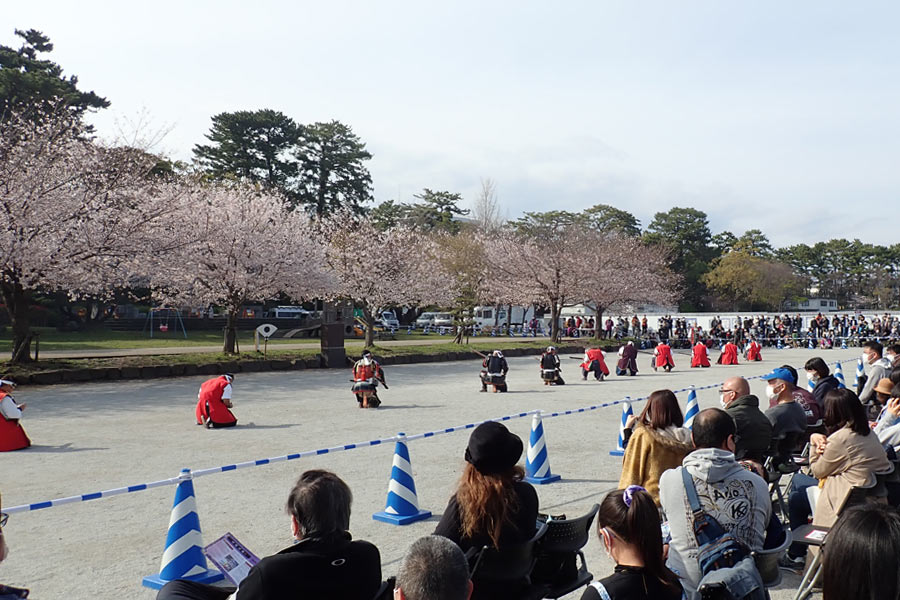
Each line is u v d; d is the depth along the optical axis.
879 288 94.81
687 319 59.66
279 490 8.62
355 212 72.50
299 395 18.55
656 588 3.05
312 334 48.56
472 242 56.28
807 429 7.98
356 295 33.62
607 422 14.15
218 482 9.03
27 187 20.25
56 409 15.66
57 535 6.90
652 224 98.06
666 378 24.80
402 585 2.73
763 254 99.25
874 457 5.32
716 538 3.83
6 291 21.78
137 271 24.41
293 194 67.50
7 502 8.05
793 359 35.22
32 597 5.33
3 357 26.56
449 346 35.50
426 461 10.20
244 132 65.81
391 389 20.52
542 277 42.22
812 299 92.88
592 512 4.57
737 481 3.97
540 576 4.32
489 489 3.97
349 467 9.84
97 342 36.84
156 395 18.22
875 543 2.04
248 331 51.41
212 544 4.78
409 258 35.56
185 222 26.44
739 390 6.71
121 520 7.42
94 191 22.00
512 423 13.89
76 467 9.85
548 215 90.44
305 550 3.33
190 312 52.12
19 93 37.53
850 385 20.39
